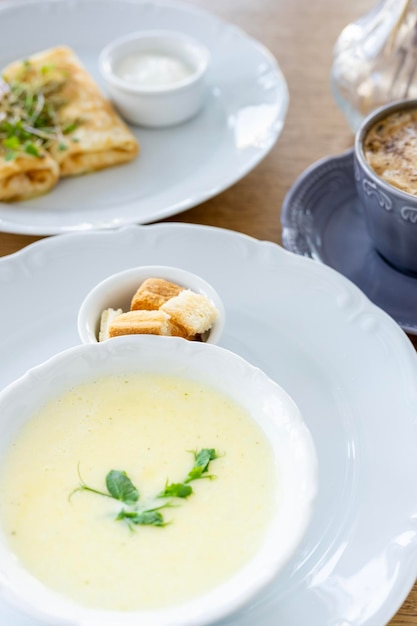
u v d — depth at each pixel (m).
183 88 0.70
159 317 0.51
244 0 0.85
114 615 0.42
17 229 0.61
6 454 0.47
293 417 0.47
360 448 0.50
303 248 0.61
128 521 0.45
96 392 0.49
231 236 0.59
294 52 0.79
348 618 0.44
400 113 0.60
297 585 0.45
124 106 0.71
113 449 0.47
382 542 0.47
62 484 0.46
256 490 0.46
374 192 0.56
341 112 0.73
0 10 0.79
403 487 0.48
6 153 0.65
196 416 0.48
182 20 0.79
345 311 0.56
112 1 0.80
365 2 0.85
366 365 0.54
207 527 0.45
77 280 0.58
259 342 0.55
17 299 0.57
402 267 0.60
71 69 0.73
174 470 0.47
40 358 0.54
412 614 0.46
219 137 0.70
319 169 0.65
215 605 0.41
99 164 0.67
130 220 0.62
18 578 0.43
